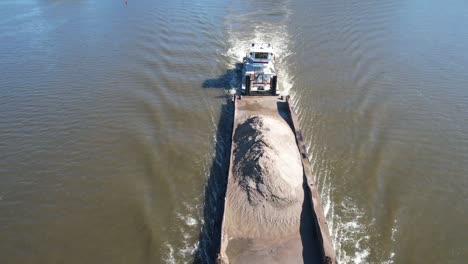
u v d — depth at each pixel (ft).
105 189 77.15
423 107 101.24
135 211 71.97
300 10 173.68
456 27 152.35
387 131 92.12
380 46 135.74
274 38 144.46
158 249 64.54
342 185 76.64
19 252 64.95
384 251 63.67
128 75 119.34
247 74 103.30
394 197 73.82
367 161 82.69
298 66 123.75
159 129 94.32
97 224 69.67
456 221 69.21
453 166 81.51
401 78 115.03
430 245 64.75
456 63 123.54
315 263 59.31
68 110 101.81
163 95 108.47
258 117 88.94
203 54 132.77
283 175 71.67
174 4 184.75
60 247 65.62
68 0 201.26
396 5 177.27
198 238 66.28
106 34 151.23
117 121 97.30
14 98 107.45
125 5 187.11
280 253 61.05
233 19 163.53
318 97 106.42
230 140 87.66
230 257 60.59
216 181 78.33
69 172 81.46
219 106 103.40
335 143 88.28
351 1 183.83
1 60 130.52
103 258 63.52
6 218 71.26
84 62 128.26
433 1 184.14
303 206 68.90
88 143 89.66
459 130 92.48
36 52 136.87
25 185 78.43
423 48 134.10
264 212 67.51
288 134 87.30
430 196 74.18
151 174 80.64
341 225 68.18
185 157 85.15
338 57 128.98
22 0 205.67
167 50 135.64
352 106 101.96
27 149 87.97
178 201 73.92
